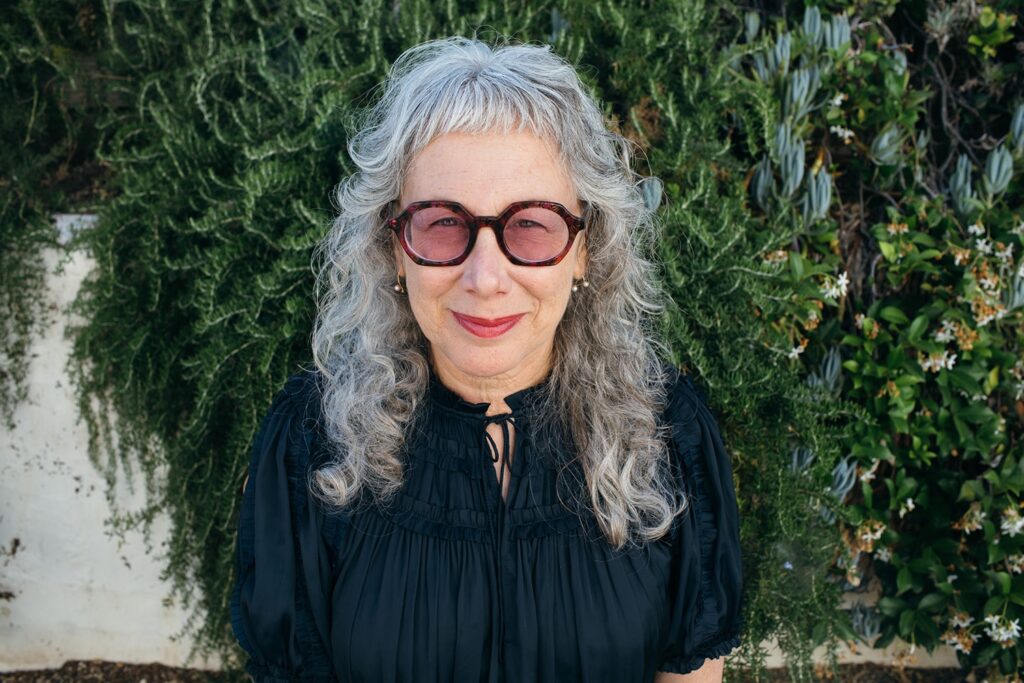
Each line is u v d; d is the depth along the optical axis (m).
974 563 2.29
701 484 1.43
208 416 1.95
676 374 1.55
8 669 2.56
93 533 2.43
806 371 2.24
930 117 2.31
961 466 2.29
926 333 2.19
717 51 2.20
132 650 2.55
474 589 1.27
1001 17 2.16
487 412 1.37
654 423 1.42
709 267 1.80
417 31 1.87
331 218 1.83
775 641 2.46
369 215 1.30
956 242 2.14
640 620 1.31
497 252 1.16
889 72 2.11
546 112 1.16
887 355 2.18
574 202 1.26
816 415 1.97
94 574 2.47
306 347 1.92
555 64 1.23
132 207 2.05
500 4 2.00
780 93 2.09
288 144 1.83
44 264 2.23
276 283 1.80
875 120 2.14
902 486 2.20
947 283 2.18
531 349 1.27
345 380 1.40
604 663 1.29
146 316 2.10
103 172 2.47
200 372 2.01
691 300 1.87
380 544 1.30
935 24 2.17
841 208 2.21
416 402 1.35
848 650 2.55
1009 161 2.10
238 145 1.99
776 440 1.92
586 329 1.40
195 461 2.08
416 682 1.26
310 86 1.87
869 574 2.46
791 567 2.00
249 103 2.12
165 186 2.03
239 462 1.92
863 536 2.20
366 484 1.33
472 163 1.15
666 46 1.98
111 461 2.25
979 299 2.07
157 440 2.21
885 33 2.24
